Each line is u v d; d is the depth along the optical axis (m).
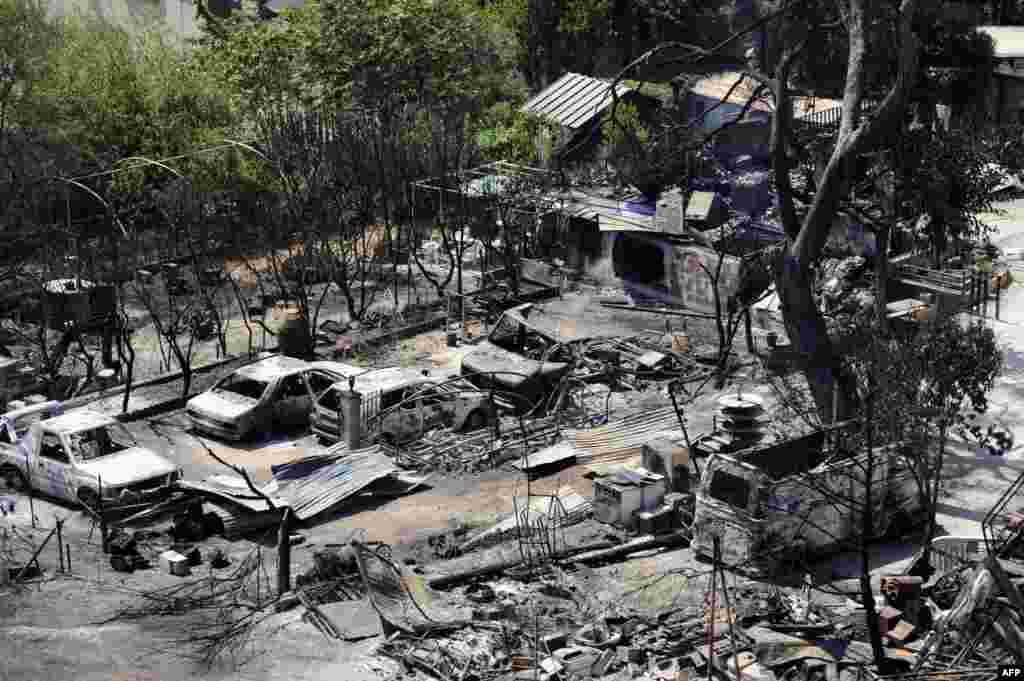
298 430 34.16
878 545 24.98
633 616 21.66
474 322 42.56
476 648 20.50
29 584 23.80
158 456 29.69
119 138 62.06
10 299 46.12
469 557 25.06
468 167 51.28
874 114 27.73
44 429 29.67
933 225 37.19
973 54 50.25
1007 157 39.12
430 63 64.88
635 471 27.06
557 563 24.53
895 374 23.91
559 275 46.75
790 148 38.00
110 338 40.81
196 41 72.81
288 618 22.02
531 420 33.31
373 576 23.20
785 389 34.12
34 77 64.00
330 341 41.09
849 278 41.31
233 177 54.19
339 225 46.50
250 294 48.03
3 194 49.03
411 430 32.47
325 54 65.19
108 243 51.50
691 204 44.34
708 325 41.38
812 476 23.44
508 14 80.62
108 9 91.81
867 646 20.20
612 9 82.62
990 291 42.62
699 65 77.81
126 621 21.95
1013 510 26.23
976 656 17.67
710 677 18.70
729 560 23.70
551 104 61.44
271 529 27.34
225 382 34.66
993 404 32.97
